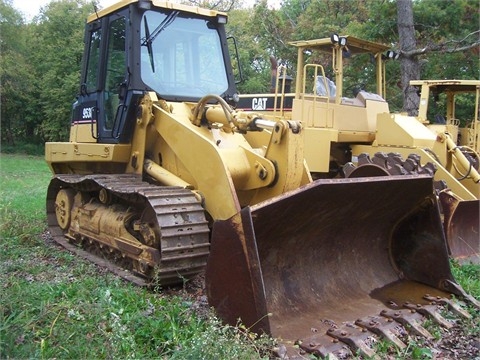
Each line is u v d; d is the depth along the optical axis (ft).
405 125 29.19
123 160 19.88
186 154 17.12
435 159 26.27
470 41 52.31
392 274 16.97
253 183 16.80
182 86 20.21
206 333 11.28
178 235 15.33
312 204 13.25
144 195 15.94
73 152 22.26
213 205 16.16
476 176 25.88
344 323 13.55
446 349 13.01
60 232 23.41
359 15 69.10
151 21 19.92
